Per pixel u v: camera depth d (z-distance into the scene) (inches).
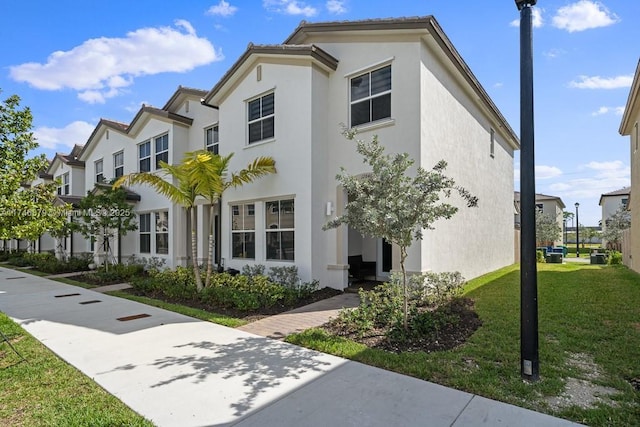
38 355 224.4
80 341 252.5
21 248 1173.1
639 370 184.5
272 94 472.4
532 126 178.7
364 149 247.4
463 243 502.6
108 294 448.5
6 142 247.0
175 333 269.4
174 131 636.1
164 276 467.8
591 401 153.1
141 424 141.9
